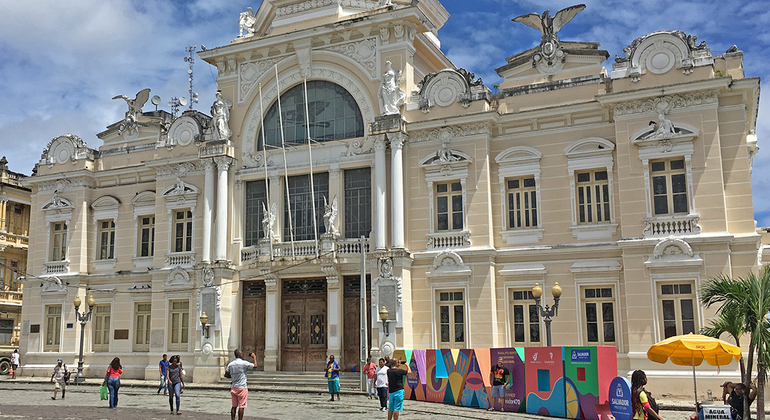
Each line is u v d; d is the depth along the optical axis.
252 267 33.75
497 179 30.62
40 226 39.84
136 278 37.34
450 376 25.00
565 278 28.84
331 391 26.11
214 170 35.22
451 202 31.05
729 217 26.38
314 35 34.03
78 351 37.50
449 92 31.44
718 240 25.80
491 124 30.66
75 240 38.62
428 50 35.56
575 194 29.23
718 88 26.52
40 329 38.56
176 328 35.66
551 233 29.38
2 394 28.84
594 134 29.17
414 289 30.83
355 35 33.72
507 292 29.69
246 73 35.91
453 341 30.00
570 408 21.00
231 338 33.91
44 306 38.81
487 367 23.66
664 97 27.36
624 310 27.64
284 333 33.34
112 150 39.34
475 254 29.67
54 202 39.41
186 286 35.31
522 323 29.47
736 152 26.64
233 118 35.81
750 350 19.22
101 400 26.20
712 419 16.67
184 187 36.16
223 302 33.75
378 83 32.94
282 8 36.25
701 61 27.02
